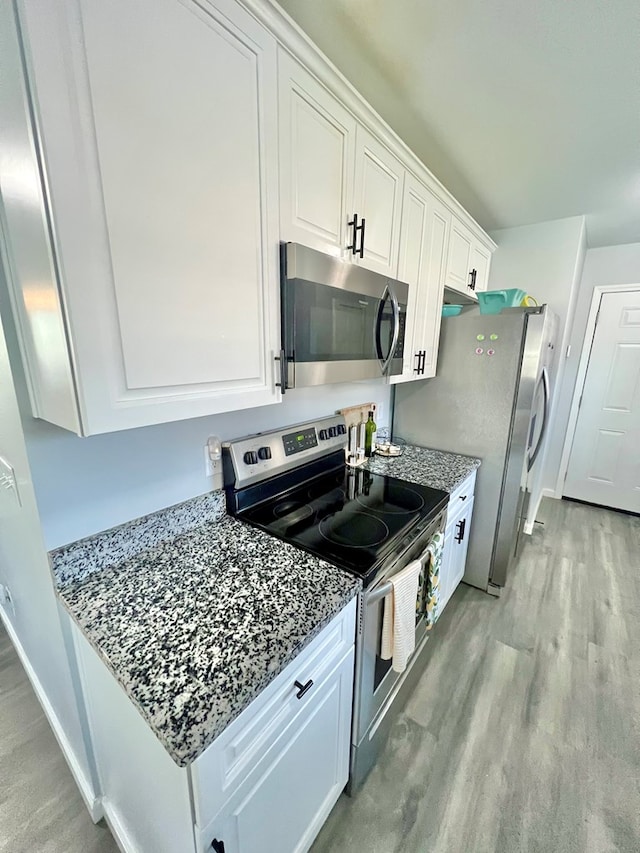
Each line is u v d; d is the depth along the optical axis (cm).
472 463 212
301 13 105
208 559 109
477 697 163
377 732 138
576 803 125
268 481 148
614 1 98
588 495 376
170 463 119
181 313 77
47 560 97
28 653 159
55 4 53
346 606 100
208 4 72
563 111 146
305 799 99
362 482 177
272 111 89
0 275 80
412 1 101
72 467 97
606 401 354
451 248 210
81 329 63
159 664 73
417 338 186
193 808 67
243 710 68
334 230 117
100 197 61
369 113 119
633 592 237
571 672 177
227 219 83
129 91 62
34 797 127
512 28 108
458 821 120
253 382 97
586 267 345
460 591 237
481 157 182
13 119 59
